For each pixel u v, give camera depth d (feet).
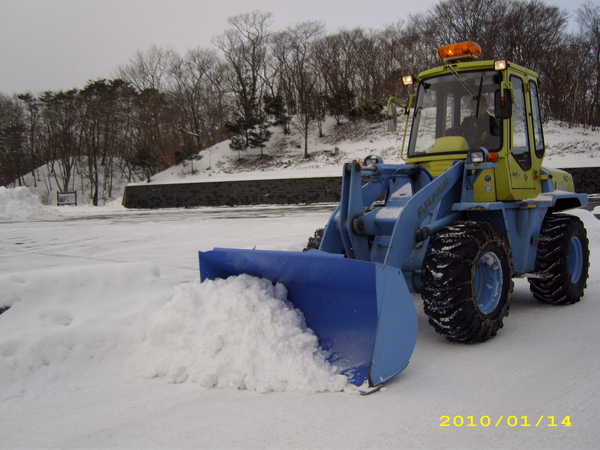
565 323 15.43
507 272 13.82
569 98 114.11
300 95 138.82
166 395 10.51
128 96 157.48
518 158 16.15
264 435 8.63
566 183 19.49
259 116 134.31
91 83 162.71
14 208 69.05
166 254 31.01
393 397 10.13
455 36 130.93
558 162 88.17
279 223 47.88
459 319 12.53
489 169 15.43
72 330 12.66
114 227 51.29
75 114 162.20
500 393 10.28
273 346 11.24
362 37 152.15
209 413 9.57
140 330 13.30
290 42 155.12
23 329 12.57
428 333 14.51
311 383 10.47
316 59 150.92
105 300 14.40
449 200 14.55
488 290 13.71
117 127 160.56
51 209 73.92
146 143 148.66
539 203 16.22
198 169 122.11
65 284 14.16
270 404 9.87
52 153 176.55
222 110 158.61
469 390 10.45
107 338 12.83
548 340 13.76
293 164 115.24
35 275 13.94
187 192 94.32
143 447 8.36
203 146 147.84
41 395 10.75
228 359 11.13
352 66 149.18
